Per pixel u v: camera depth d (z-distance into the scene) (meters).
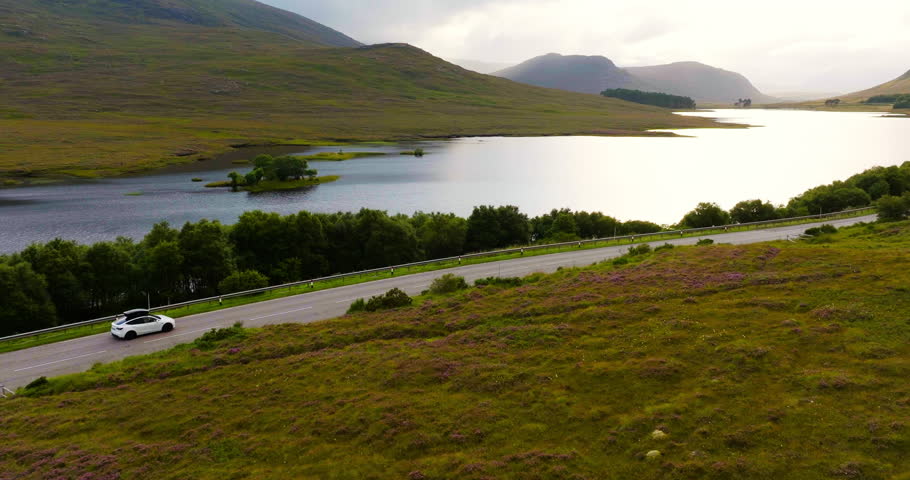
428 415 32.09
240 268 82.19
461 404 33.16
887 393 29.39
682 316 43.22
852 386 30.30
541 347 40.50
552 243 91.94
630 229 108.38
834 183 134.88
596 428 29.59
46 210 152.50
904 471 23.78
